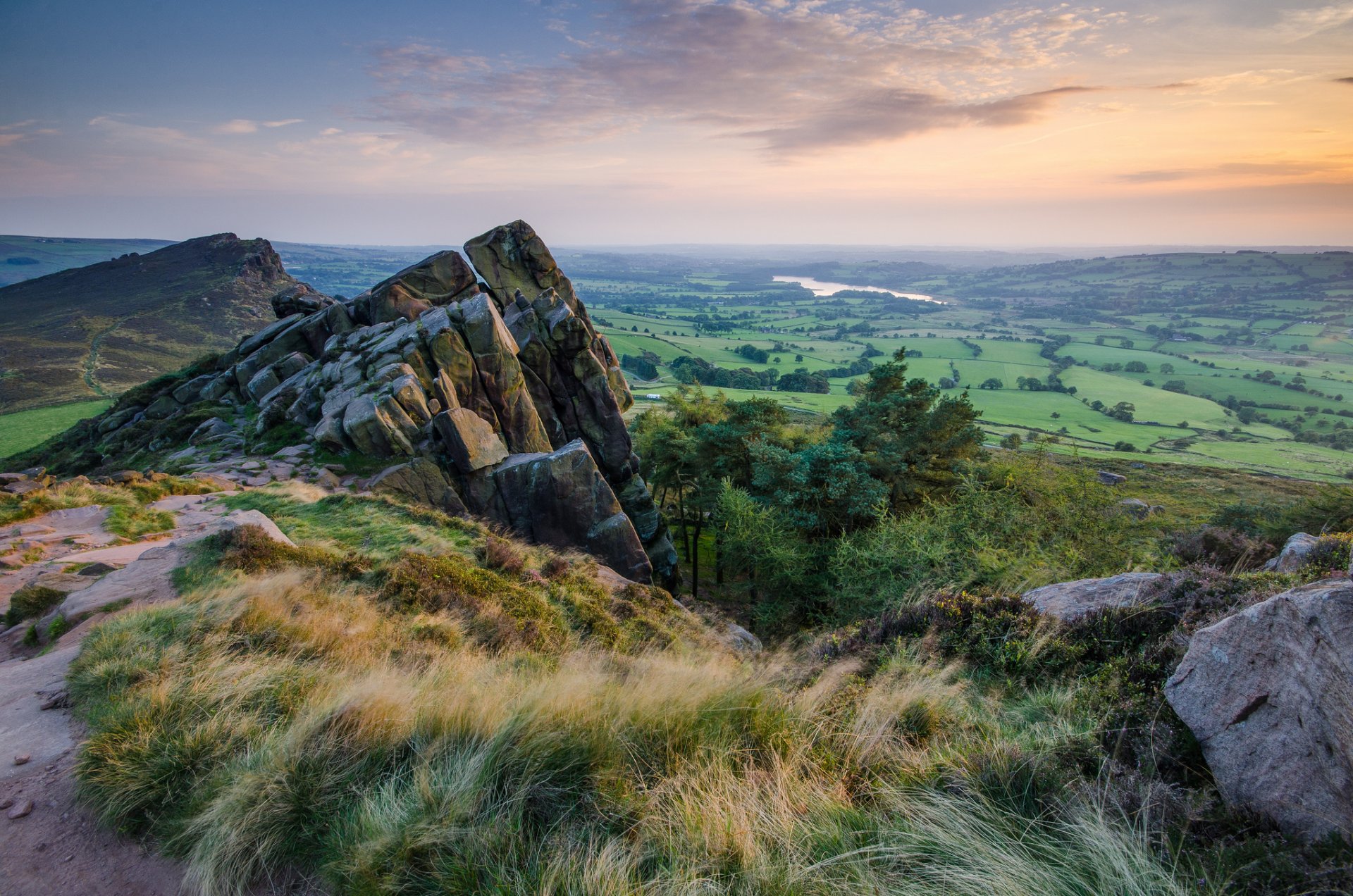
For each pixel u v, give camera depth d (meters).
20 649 8.61
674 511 54.22
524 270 44.03
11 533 14.24
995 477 37.66
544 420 35.47
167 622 7.98
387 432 26.02
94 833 4.95
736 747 5.80
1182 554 18.08
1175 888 3.73
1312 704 4.40
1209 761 5.04
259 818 4.79
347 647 8.34
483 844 4.47
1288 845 4.04
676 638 16.16
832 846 4.54
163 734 5.69
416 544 16.42
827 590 28.27
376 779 5.23
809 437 52.88
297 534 15.99
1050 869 4.05
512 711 5.89
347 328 39.88
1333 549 7.85
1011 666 8.52
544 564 18.27
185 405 39.78
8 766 5.60
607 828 4.74
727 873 4.33
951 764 5.45
